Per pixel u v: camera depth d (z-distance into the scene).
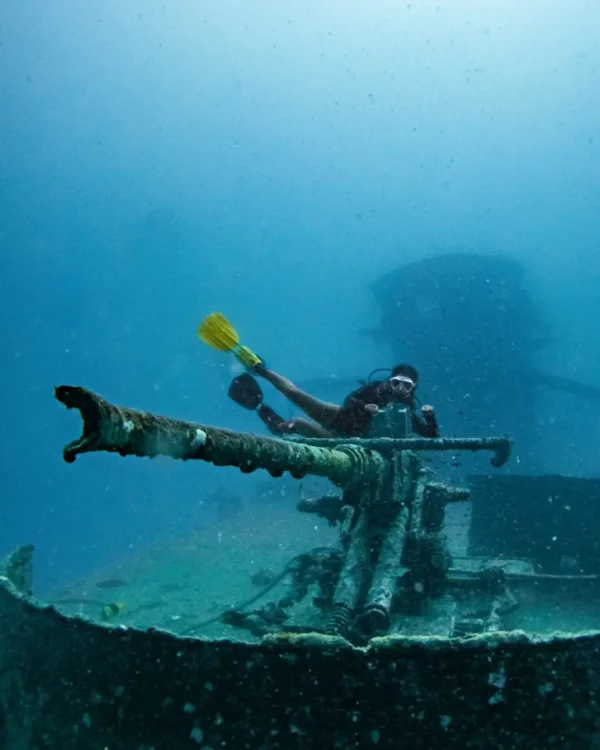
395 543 4.61
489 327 19.70
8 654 3.81
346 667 3.05
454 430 19.62
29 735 3.61
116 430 1.81
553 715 2.96
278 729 3.08
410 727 3.00
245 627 4.67
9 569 4.41
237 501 15.28
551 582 6.45
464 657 3.00
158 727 3.21
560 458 22.53
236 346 5.36
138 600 7.18
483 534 8.08
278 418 5.77
